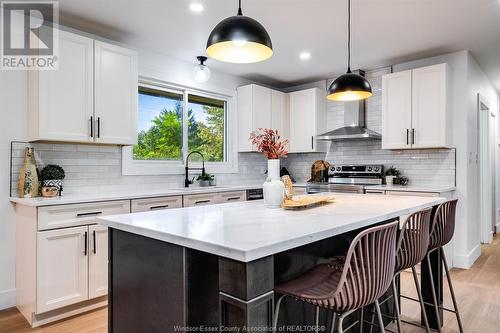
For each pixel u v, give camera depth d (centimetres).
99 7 277
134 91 325
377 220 170
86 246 264
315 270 167
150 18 297
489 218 505
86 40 290
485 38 342
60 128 274
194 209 201
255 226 144
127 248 162
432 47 368
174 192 331
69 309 260
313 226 143
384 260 138
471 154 397
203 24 309
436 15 291
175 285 134
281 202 204
